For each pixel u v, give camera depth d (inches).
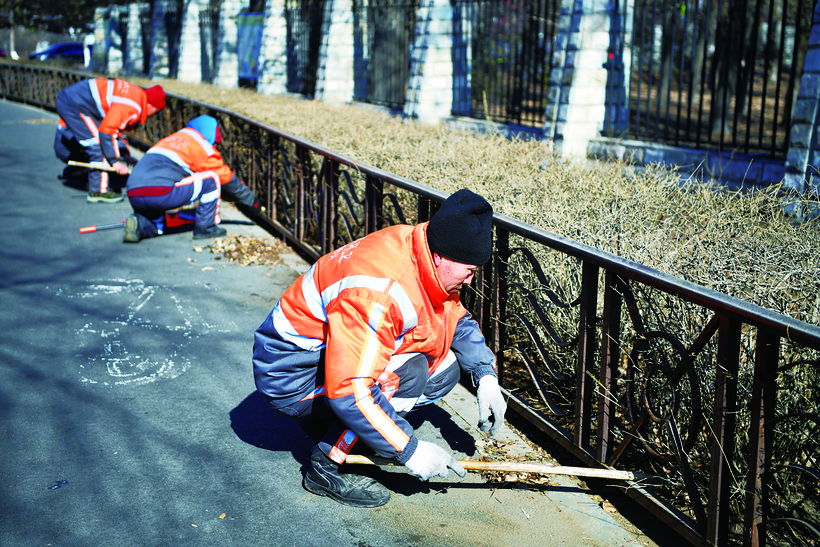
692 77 279.9
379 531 103.0
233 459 121.3
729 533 100.7
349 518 105.9
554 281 142.9
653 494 102.8
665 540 102.4
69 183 359.6
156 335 174.4
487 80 436.8
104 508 107.0
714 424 89.0
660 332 98.9
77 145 341.7
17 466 117.3
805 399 105.0
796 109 226.5
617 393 129.3
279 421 134.5
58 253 241.6
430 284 96.6
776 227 143.4
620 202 159.3
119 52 1045.2
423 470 97.1
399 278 95.2
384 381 103.0
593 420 132.6
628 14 332.2
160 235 262.8
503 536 102.2
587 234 142.7
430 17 418.0
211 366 157.8
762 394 82.5
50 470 116.4
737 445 105.7
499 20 389.4
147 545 99.1
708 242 135.4
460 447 125.7
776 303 113.9
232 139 327.6
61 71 646.5
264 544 99.9
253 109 339.3
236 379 151.6
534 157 212.2
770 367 81.7
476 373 113.1
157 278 217.2
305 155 234.4
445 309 106.5
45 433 128.0
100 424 131.8
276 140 261.3
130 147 489.1
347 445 106.6
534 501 110.7
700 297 86.8
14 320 182.1
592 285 110.0
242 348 167.6
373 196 181.3
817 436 101.8
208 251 245.4
